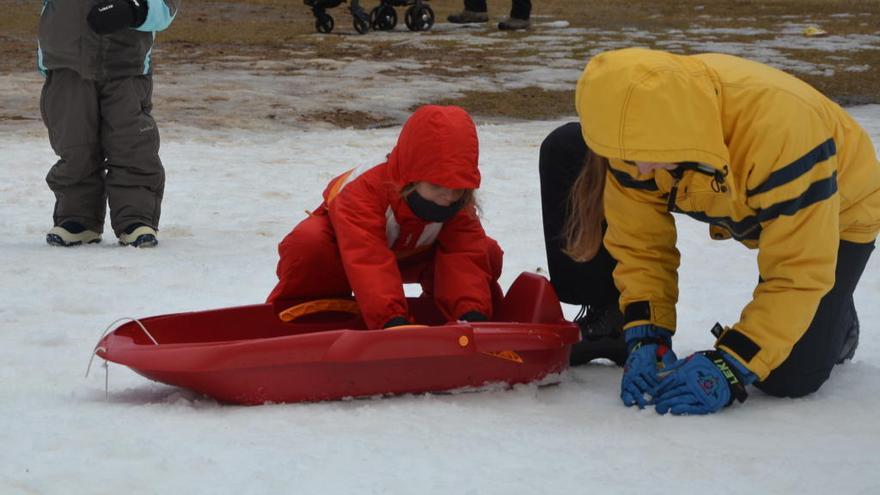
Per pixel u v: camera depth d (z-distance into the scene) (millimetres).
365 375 4297
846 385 4672
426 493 3318
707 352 4297
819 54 22141
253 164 11922
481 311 4812
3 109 15156
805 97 3990
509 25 25391
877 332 5719
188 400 4367
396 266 4688
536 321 4816
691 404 4211
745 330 4238
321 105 16297
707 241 8336
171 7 8047
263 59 20656
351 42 23406
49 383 4660
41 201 9922
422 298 5312
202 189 10453
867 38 24828
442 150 4488
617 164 4289
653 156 3746
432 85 18250
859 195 4309
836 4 32594
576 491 3355
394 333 4223
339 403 4305
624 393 4371
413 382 4383
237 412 4168
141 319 4742
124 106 8078
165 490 3332
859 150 4281
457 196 4629
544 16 29141
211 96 16562
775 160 3895
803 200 3990
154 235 8148
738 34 25141
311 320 5172
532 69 20156
